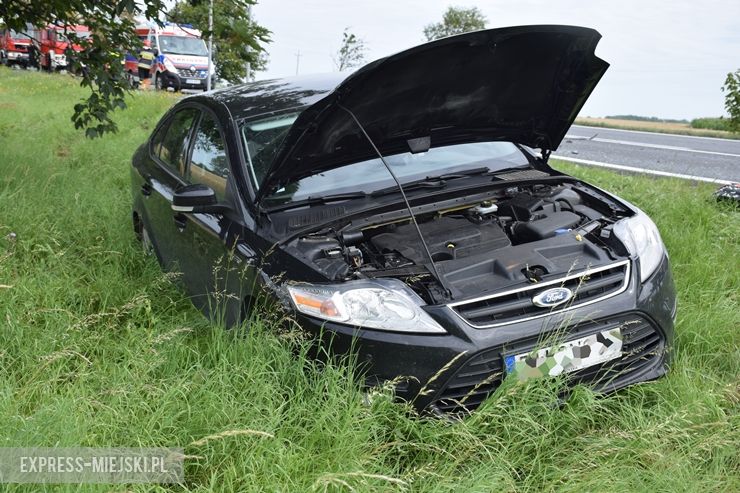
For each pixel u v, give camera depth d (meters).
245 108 4.42
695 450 2.88
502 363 2.98
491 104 4.09
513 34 3.56
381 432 2.98
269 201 3.84
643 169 13.05
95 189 6.99
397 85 3.57
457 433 2.84
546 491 2.72
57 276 4.55
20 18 7.05
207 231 4.03
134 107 15.30
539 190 4.25
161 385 3.19
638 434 2.98
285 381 3.17
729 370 3.73
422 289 3.17
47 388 3.14
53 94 18.75
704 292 4.48
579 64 3.89
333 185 3.96
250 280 3.52
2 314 3.80
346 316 3.04
